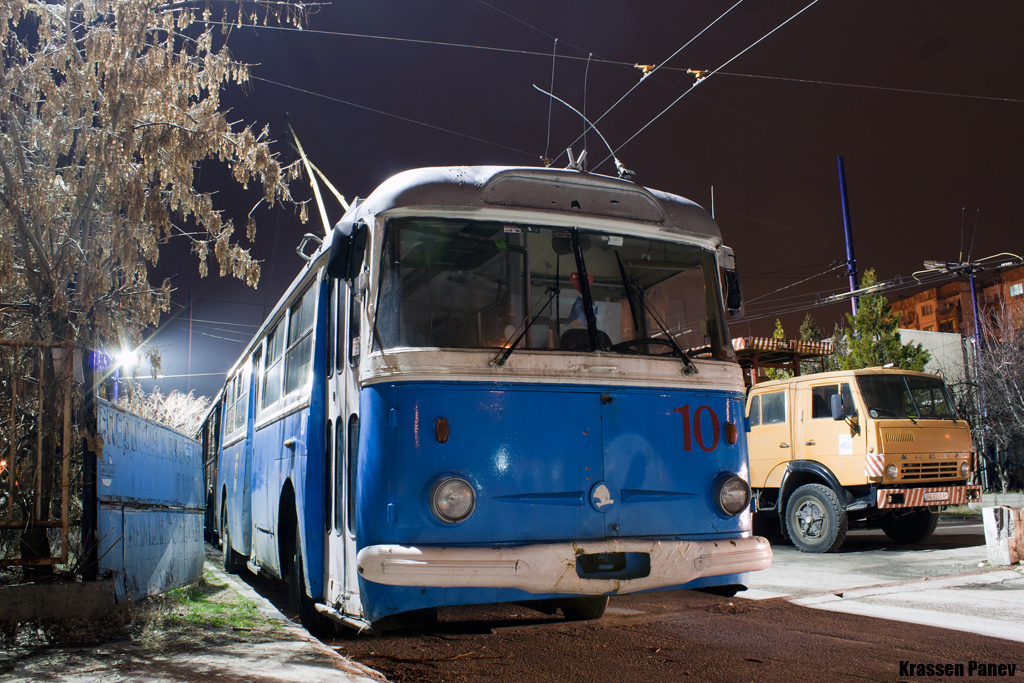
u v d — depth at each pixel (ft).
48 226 23.30
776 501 39.78
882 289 72.79
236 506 34.58
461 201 16.76
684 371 17.72
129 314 24.18
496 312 16.61
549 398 16.17
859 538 42.93
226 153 23.81
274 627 18.39
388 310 16.16
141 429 22.04
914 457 34.73
